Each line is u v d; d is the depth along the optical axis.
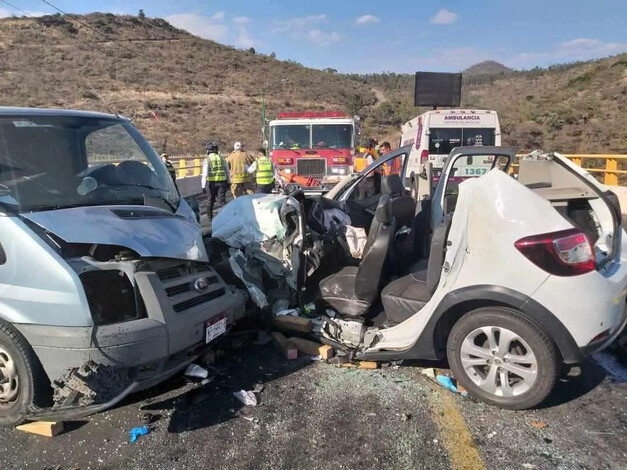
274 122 15.64
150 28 90.12
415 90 19.66
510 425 3.43
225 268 4.87
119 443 3.30
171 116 55.34
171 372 3.61
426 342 3.89
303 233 4.82
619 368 4.26
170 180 4.97
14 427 3.49
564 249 3.35
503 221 3.49
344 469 3.02
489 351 3.63
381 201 4.52
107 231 3.60
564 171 4.22
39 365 3.36
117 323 3.33
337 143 15.52
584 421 3.47
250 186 14.39
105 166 4.38
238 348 4.71
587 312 3.33
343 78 99.19
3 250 3.40
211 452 3.20
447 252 3.74
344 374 4.20
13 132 3.96
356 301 4.64
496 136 14.16
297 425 3.47
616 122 31.30
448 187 5.28
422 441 3.27
